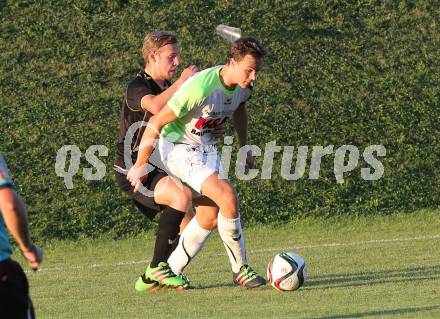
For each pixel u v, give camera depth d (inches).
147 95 890.1
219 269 1070.4
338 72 1648.6
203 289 903.1
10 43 1722.4
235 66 858.1
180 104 861.8
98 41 1729.8
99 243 1360.7
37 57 1694.1
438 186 1483.8
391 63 1665.8
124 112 924.0
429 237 1278.3
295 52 1686.8
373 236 1321.4
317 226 1400.1
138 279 970.1
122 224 1400.1
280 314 728.3
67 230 1387.8
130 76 1657.2
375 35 1726.1
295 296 832.9
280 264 858.8
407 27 1747.0
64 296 927.0
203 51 1694.1
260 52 848.9
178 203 884.0
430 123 1567.4
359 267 1019.9
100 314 789.9
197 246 914.1
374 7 1787.6
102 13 1785.2
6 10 1792.6
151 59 923.4
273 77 1636.3
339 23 1745.8
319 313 722.2
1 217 465.1
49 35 1739.7
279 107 1583.4
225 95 877.2
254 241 1333.7
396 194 1466.5
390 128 1558.8
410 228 1374.3
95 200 1443.2
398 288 849.5
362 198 1457.9
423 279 903.7
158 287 909.8
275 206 1439.5
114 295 906.1
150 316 756.0
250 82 861.8
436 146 1541.6
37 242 1364.4
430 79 1636.3
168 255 906.1
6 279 453.4
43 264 1228.5
